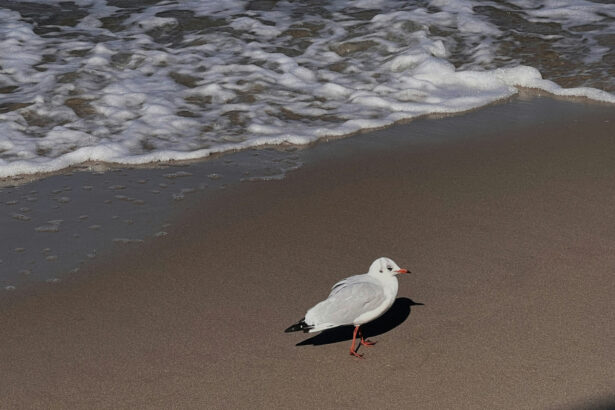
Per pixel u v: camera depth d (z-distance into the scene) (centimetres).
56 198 698
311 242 608
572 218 639
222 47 1146
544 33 1194
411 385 431
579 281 538
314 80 1035
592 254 577
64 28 1215
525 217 642
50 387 433
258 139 838
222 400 421
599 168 745
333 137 850
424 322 491
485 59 1095
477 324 488
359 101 958
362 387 430
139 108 930
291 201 686
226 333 484
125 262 580
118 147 813
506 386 427
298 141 835
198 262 578
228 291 536
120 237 621
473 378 435
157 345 472
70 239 618
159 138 845
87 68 1042
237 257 585
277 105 947
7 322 500
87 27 1225
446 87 1008
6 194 705
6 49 1103
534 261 567
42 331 489
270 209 670
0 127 860
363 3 1345
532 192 692
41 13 1281
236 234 623
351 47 1150
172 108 927
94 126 873
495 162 766
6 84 995
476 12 1288
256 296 528
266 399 421
